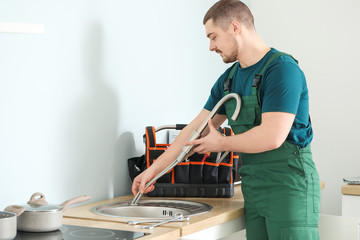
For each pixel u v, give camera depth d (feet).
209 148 6.30
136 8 8.00
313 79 11.89
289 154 6.23
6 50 5.74
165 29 8.82
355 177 10.49
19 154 5.94
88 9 6.97
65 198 6.69
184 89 9.48
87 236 4.87
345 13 11.58
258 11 12.50
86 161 7.06
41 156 6.27
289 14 12.16
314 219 6.28
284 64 6.08
